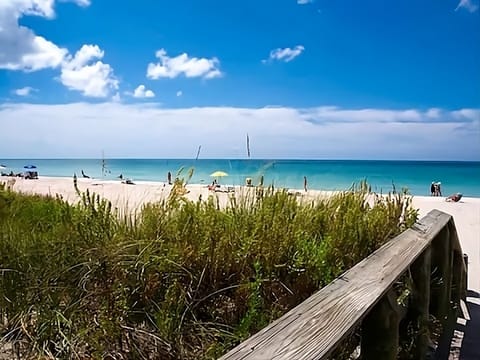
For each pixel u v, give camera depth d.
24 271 2.30
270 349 1.10
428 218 3.36
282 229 2.67
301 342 1.15
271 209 2.91
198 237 2.48
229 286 2.33
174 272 2.26
